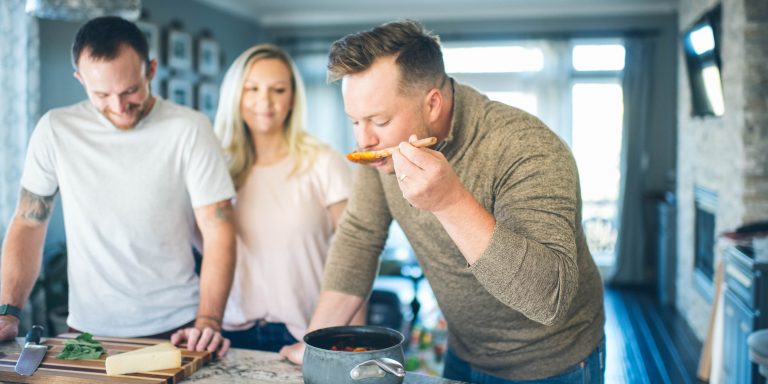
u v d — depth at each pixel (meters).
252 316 2.01
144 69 1.62
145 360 1.26
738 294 2.94
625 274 6.50
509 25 6.82
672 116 6.48
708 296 4.28
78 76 1.63
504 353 1.50
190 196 1.76
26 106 3.89
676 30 6.45
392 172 1.23
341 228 1.59
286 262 2.00
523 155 1.22
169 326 1.74
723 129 3.93
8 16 3.79
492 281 1.07
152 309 1.72
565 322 1.44
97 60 1.53
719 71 3.97
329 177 2.05
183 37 5.72
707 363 3.72
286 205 2.02
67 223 1.73
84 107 1.75
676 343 4.52
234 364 1.37
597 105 6.68
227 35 6.64
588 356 1.48
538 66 6.77
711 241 4.47
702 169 4.55
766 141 3.47
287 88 2.02
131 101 1.61
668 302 5.69
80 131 1.71
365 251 1.56
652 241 6.50
